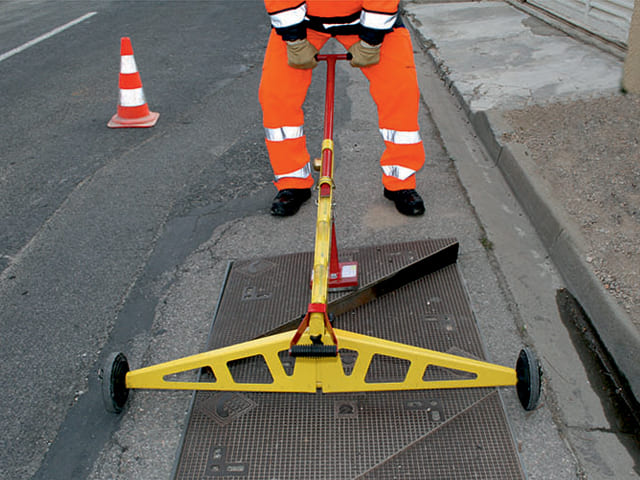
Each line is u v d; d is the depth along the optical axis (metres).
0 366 2.90
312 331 2.21
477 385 2.47
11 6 11.41
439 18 8.24
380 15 2.96
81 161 5.00
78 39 8.69
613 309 2.80
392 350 2.38
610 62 5.89
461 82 5.83
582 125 4.52
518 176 4.07
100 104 6.24
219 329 3.01
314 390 2.48
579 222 3.40
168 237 3.88
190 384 2.52
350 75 6.64
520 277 3.29
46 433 2.53
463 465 2.25
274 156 3.84
